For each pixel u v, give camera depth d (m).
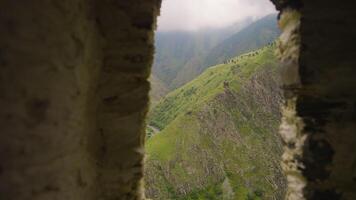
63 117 4.21
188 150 101.56
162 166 96.75
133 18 6.03
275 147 107.31
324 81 5.82
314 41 5.81
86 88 5.13
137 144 6.18
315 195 5.81
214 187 94.69
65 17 4.26
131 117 6.11
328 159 5.82
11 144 3.48
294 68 5.91
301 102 5.89
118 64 6.03
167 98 163.38
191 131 107.12
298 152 5.91
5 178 3.43
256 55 147.12
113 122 6.02
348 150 5.82
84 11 4.98
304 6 5.80
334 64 5.83
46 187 3.89
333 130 5.84
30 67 3.67
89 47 5.22
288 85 6.10
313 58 5.81
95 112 5.71
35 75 3.73
